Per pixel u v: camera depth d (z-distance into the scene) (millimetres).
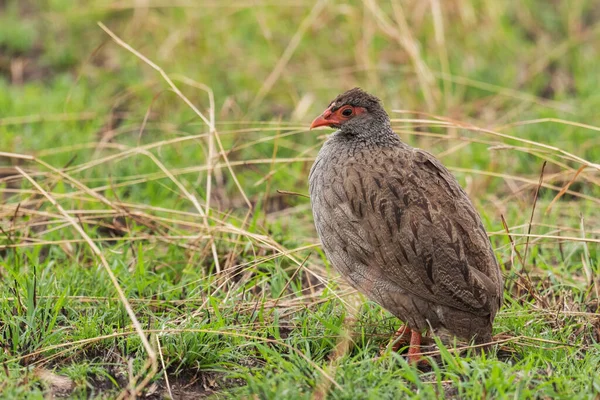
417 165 9406
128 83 16016
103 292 10164
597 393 7988
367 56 15719
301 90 16031
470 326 8797
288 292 10719
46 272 10141
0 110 14898
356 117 9852
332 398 8125
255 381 8352
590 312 10109
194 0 17484
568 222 12094
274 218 12711
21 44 17406
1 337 9078
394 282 8953
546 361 8719
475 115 15352
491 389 8039
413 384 8531
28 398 7969
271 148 14180
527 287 10227
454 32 17125
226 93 15812
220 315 9445
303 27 15453
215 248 11133
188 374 8914
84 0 18562
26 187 12734
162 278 10703
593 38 17344
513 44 17078
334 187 9336
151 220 11945
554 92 16156
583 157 13648
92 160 13469
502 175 11711
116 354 9031
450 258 8734
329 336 9234
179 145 13922
